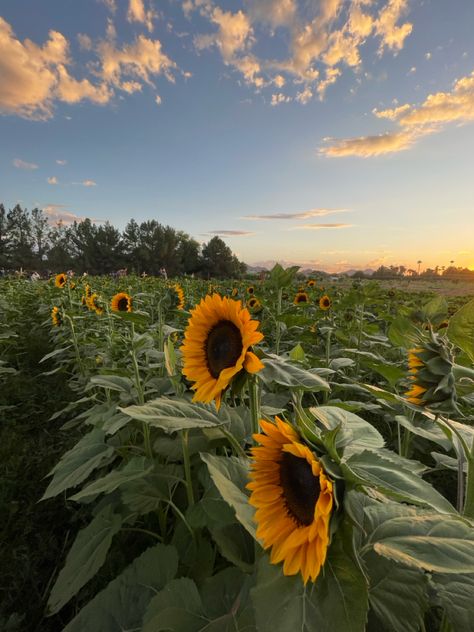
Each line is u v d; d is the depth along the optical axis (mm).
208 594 1591
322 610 999
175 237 92750
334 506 982
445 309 2389
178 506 2586
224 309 1732
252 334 1518
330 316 7492
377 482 1238
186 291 15375
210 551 2059
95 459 2596
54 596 1913
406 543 1169
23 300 15828
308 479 1100
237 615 1456
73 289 11352
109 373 3607
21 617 2178
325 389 1482
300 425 1101
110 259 86375
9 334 7336
